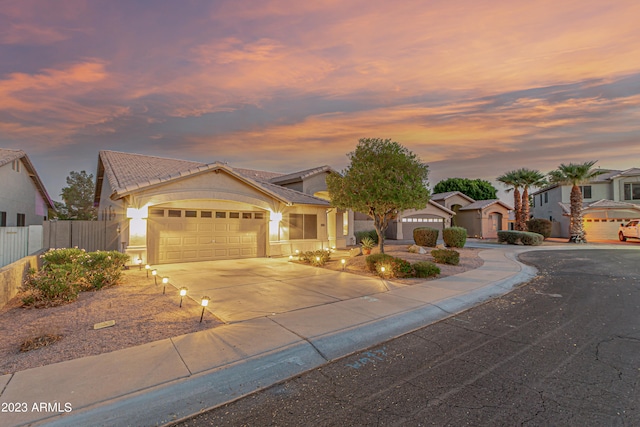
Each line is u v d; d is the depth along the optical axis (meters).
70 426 2.94
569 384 3.68
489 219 31.86
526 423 2.96
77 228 15.20
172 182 12.55
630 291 8.66
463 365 4.25
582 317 6.36
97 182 19.28
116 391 3.46
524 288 9.27
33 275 7.32
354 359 4.53
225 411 3.27
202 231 13.73
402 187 11.62
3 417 2.96
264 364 4.23
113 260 8.95
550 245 22.69
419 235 19.47
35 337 4.77
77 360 4.17
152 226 12.42
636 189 29.45
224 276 10.25
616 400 3.33
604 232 28.17
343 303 7.16
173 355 4.36
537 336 5.32
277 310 6.57
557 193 32.12
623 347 4.79
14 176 17.23
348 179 12.39
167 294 7.74
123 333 5.13
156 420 3.11
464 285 9.16
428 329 5.78
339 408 3.29
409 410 3.22
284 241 16.08
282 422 3.06
